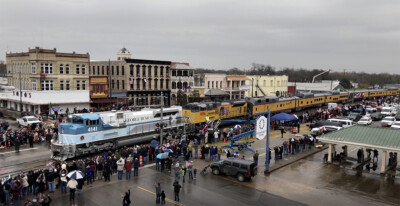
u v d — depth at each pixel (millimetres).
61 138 31281
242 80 91750
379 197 23141
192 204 21062
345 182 26375
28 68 57969
